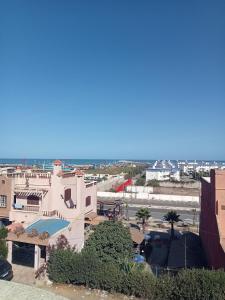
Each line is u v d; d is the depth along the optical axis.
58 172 46.31
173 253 44.50
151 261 43.12
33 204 44.97
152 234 59.06
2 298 14.51
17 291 15.21
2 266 27.39
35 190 44.22
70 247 39.47
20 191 44.84
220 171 36.94
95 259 29.56
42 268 33.16
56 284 29.91
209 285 24.39
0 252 34.50
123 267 32.44
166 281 26.44
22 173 47.69
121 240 36.44
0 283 15.96
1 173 49.12
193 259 42.25
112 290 27.88
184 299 24.86
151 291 26.33
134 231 48.81
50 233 38.12
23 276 33.19
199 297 24.27
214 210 37.22
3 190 45.00
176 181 133.25
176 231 62.81
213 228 37.75
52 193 45.03
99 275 28.20
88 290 28.50
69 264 29.62
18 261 37.69
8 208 44.62
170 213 57.44
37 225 40.97
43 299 14.70
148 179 148.25
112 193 103.19
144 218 61.34
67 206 47.31
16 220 44.31
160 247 51.16
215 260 36.19
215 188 36.94
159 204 93.38
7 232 37.25
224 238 34.94
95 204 59.78
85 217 53.06
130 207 87.88
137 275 27.22
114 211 66.25
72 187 47.94
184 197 97.88
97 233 37.06
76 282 29.44
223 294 23.88
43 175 45.94
